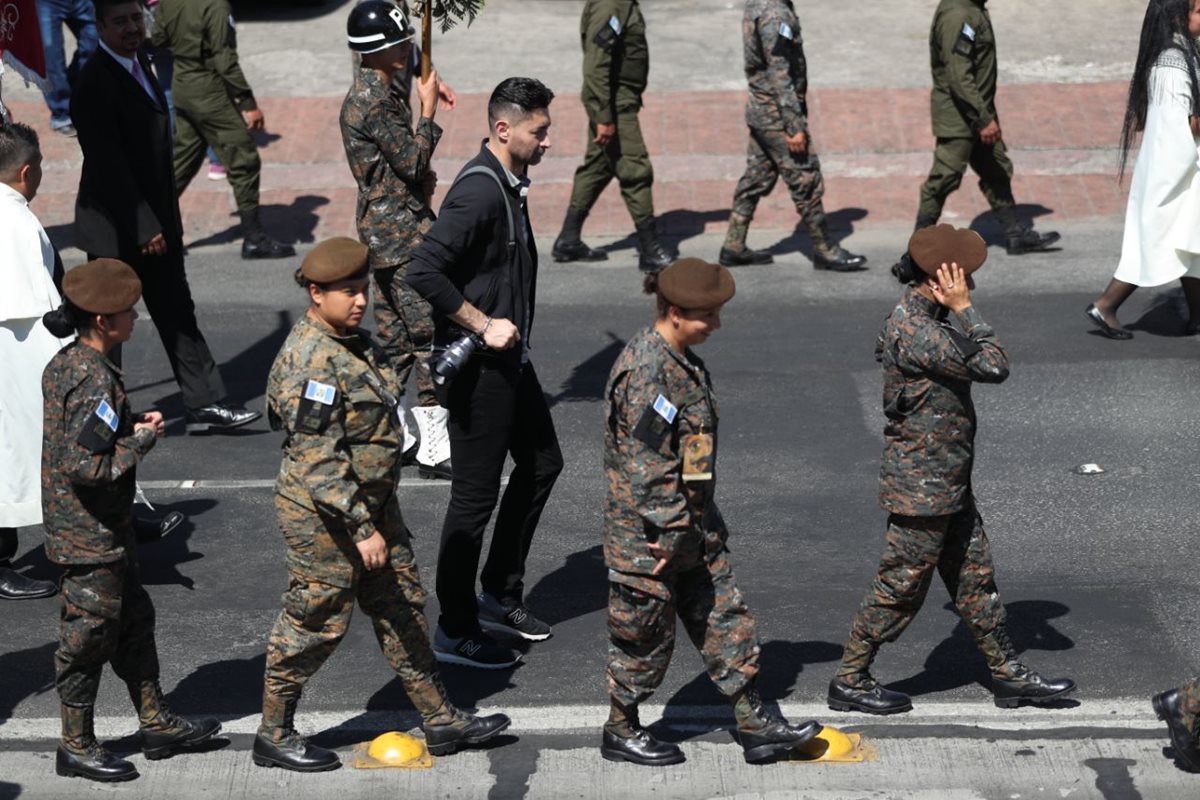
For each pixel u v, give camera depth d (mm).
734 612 17812
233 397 30719
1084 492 25531
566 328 33812
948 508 18156
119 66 27078
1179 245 30844
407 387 30422
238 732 19344
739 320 34062
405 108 26328
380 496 17531
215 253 39000
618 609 17688
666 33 54344
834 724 19234
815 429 28453
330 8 58094
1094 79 48688
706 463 16797
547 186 42500
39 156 22750
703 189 42219
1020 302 34375
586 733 19234
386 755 18625
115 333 17188
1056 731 19000
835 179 42438
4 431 22188
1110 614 21672
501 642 21484
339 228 40281
